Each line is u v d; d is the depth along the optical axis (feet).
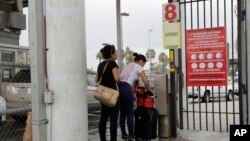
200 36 24.94
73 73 13.05
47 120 12.81
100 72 20.31
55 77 12.86
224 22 24.18
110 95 19.49
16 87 30.30
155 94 24.30
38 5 12.66
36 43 12.54
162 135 24.39
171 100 24.31
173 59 24.14
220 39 24.23
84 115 13.43
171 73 24.26
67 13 12.96
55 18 12.88
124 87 21.36
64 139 12.89
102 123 20.62
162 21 23.98
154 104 24.23
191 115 40.06
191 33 25.26
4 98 30.27
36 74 12.53
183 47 29.89
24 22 49.65
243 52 23.41
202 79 25.14
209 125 32.01
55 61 12.86
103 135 20.67
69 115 12.96
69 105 12.96
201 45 24.94
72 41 13.04
